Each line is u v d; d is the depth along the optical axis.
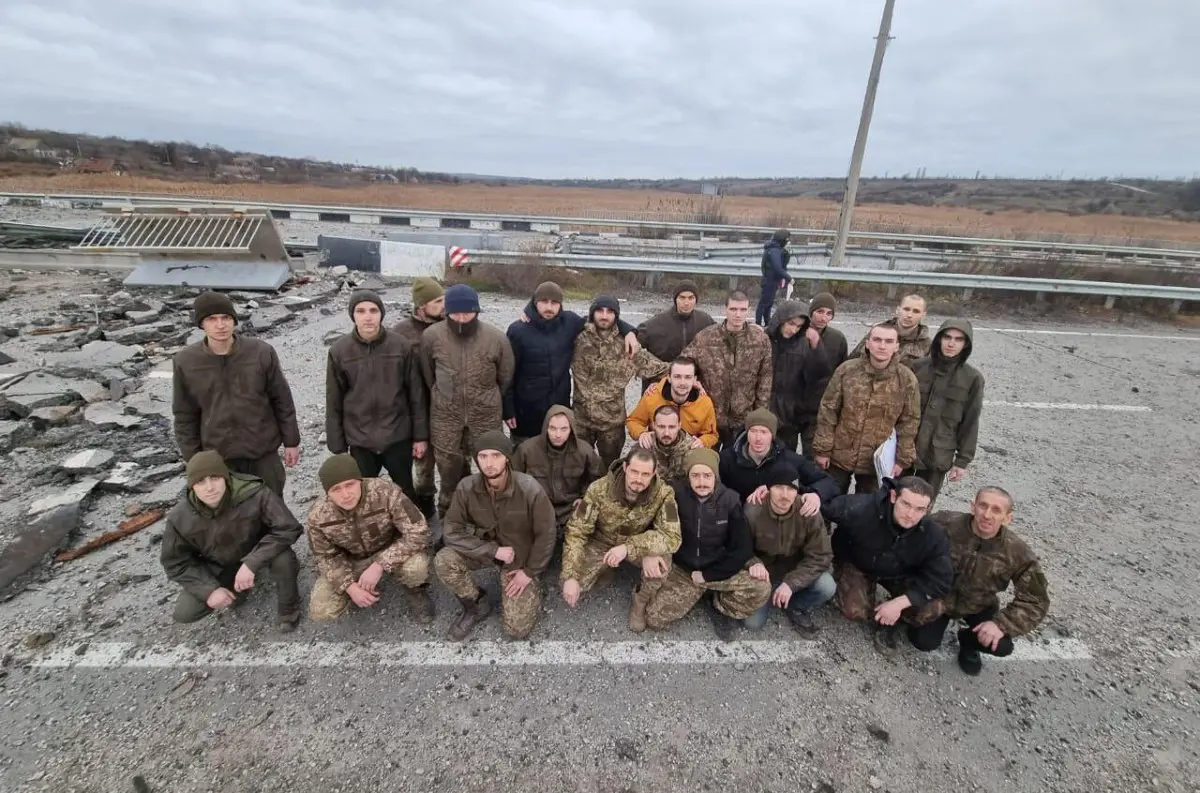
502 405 4.11
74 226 14.47
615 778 2.53
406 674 3.01
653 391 4.11
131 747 2.56
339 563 3.21
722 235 19.19
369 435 3.72
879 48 10.30
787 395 4.50
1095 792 2.56
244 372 3.41
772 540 3.42
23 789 2.36
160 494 4.27
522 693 2.93
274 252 10.34
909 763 2.65
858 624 3.50
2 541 3.64
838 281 11.78
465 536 3.26
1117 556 4.20
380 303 3.60
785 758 2.65
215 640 3.15
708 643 3.32
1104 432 6.22
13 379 5.68
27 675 2.87
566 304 10.23
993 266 12.74
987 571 3.17
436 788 2.45
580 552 3.44
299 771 2.50
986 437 6.02
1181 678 3.18
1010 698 3.03
